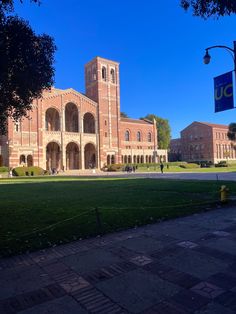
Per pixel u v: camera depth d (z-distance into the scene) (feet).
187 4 26.27
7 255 21.79
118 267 18.72
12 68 31.86
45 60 34.22
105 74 248.52
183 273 17.31
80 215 33.53
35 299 14.90
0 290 16.10
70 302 14.43
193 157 386.73
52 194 59.82
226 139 379.14
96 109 240.32
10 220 33.37
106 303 14.16
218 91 36.99
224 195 41.16
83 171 212.64
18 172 178.09
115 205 41.24
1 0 29.14
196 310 13.20
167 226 29.04
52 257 21.16
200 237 24.72
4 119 40.83
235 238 24.14
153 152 290.76
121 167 224.74
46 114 227.81
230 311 13.05
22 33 31.01
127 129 273.95
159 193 54.39
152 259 19.88
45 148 209.15
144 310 13.39
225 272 17.26
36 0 29.78
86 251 22.20
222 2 24.11
